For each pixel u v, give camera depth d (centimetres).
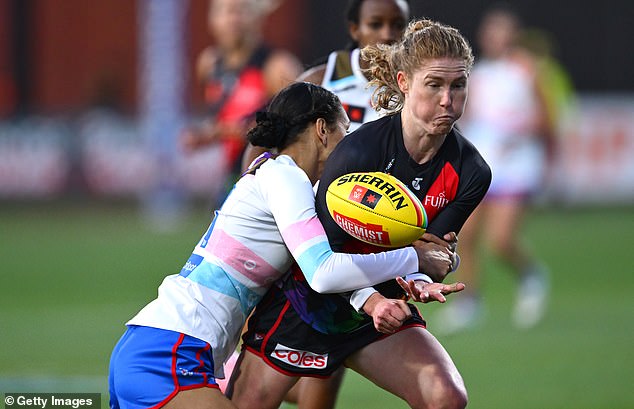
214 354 1612
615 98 7288
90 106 7456
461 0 7675
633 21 7906
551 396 2436
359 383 2688
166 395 1555
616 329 3356
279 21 7831
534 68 3847
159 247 5241
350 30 2092
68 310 3609
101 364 2762
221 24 2997
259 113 1692
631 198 7106
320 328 1694
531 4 7844
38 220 6581
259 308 1738
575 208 7094
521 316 3562
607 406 2333
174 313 1596
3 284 4172
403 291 1712
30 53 7906
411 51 1562
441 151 1655
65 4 7919
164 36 6706
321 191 1634
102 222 6456
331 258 1560
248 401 1739
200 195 6975
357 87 2027
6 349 2975
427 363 1658
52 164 7069
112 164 7056
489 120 3759
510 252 3603
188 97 7781
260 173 1638
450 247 1647
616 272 4569
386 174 1605
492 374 2698
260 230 1627
